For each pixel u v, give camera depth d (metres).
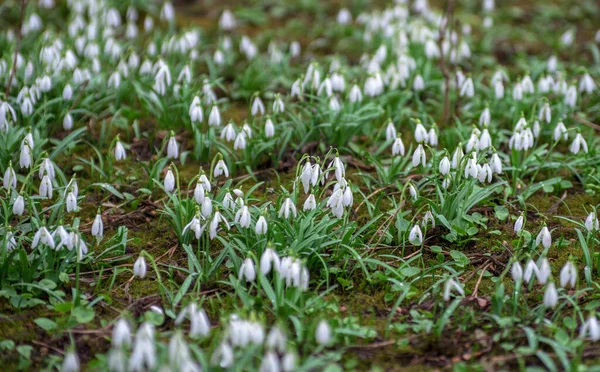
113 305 5.87
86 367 5.21
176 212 6.42
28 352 5.25
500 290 5.57
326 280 5.87
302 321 5.46
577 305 5.78
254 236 6.13
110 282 6.14
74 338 5.46
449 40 9.73
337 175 6.03
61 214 6.15
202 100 8.45
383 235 6.59
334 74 8.38
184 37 9.63
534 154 7.60
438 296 5.66
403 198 6.61
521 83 8.51
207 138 8.10
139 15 11.91
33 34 10.29
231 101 9.57
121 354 4.49
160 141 8.44
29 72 8.16
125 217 7.11
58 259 5.97
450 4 8.63
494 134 8.24
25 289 5.82
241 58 10.71
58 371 5.10
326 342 5.05
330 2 12.97
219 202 6.52
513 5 13.02
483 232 6.87
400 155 7.68
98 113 8.79
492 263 6.42
